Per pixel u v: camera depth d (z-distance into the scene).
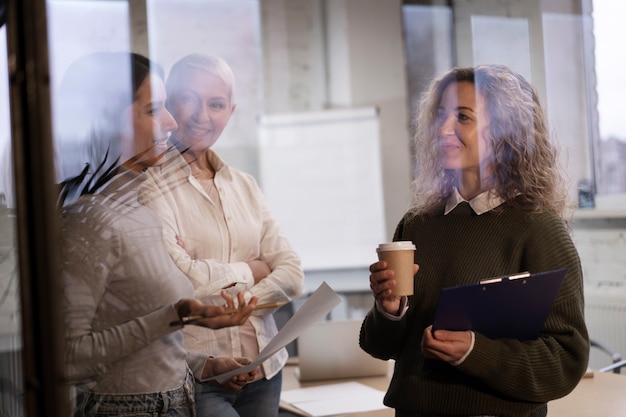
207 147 1.81
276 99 5.14
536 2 3.68
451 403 1.35
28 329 1.05
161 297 1.40
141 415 1.37
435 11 4.51
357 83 5.12
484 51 4.02
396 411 1.47
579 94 3.59
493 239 1.40
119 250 1.34
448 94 1.52
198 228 1.75
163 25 4.75
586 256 3.48
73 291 1.28
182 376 1.50
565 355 1.31
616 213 3.30
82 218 1.31
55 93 1.36
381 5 4.97
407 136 4.95
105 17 2.35
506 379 1.28
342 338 2.35
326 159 5.09
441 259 1.44
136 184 1.46
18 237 1.05
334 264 5.00
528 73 3.69
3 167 1.39
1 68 1.42
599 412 1.80
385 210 5.01
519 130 1.47
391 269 1.39
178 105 1.78
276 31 5.16
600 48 3.55
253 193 2.01
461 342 1.27
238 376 1.71
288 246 2.04
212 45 4.91
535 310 1.28
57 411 1.04
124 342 1.34
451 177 1.50
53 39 1.48
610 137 3.48
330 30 5.18
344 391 2.18
